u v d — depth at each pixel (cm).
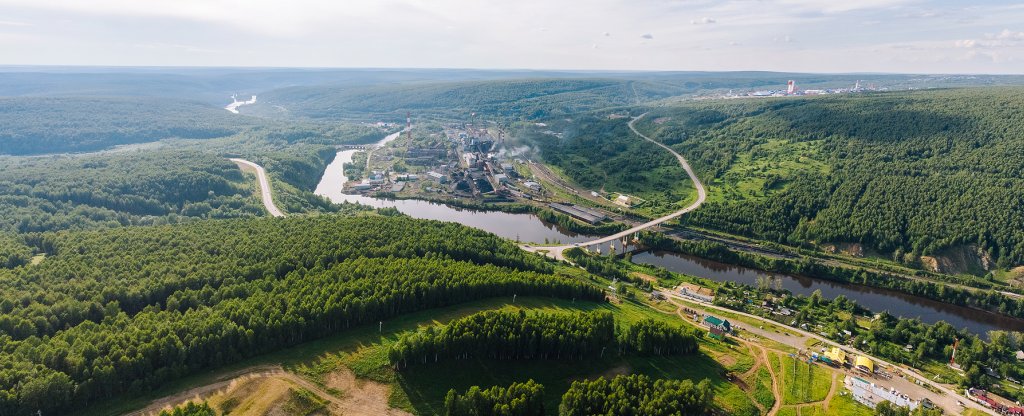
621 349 19262
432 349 16912
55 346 15800
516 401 14512
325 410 14900
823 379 19338
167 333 16825
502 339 17538
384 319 19962
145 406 14550
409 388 16038
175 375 15738
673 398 15012
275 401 14875
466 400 14588
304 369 16425
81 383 14500
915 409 17438
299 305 19050
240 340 16962
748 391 18075
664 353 19562
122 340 16200
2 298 19075
